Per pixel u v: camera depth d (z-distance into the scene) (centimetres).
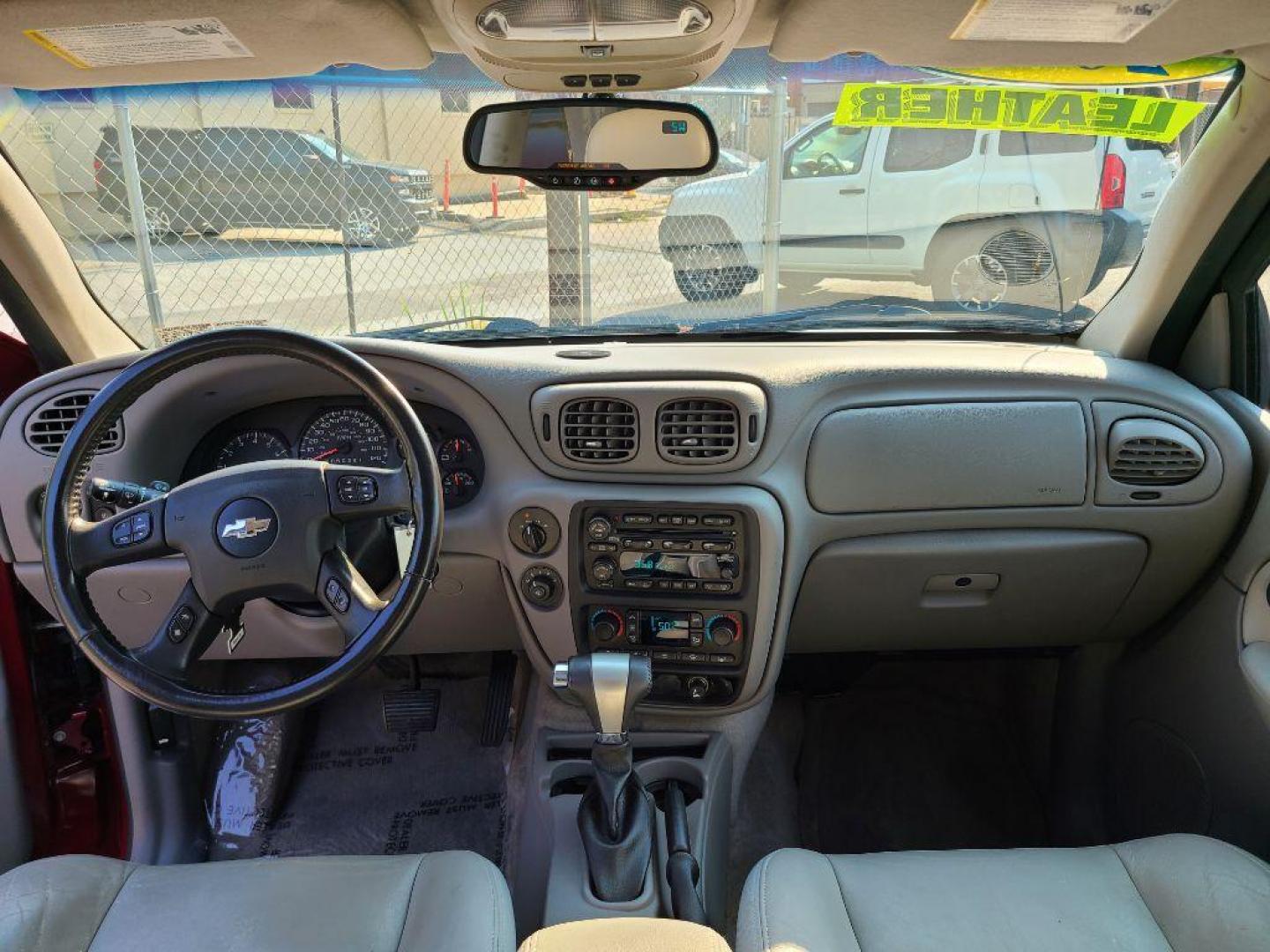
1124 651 211
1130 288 197
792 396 173
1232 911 118
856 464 179
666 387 169
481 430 176
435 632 202
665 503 171
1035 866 134
